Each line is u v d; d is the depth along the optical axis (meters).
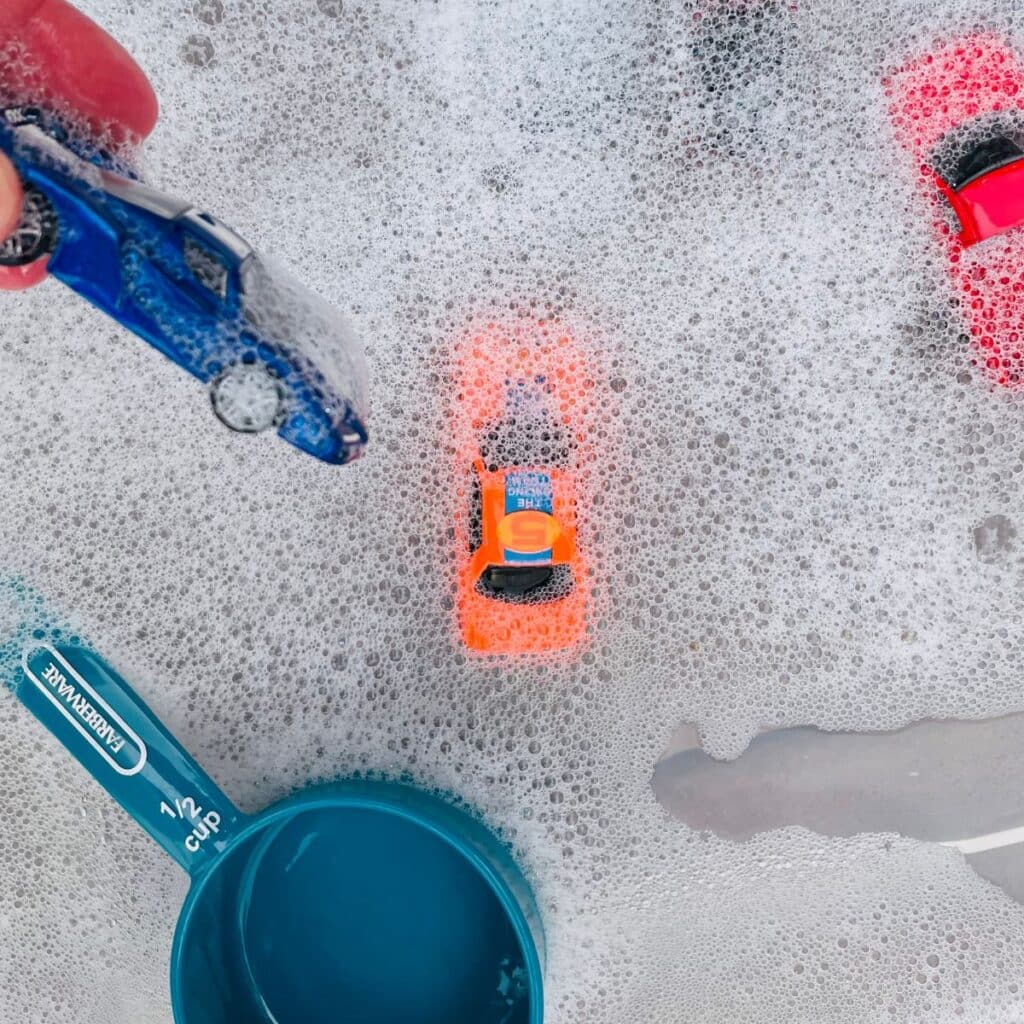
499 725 0.63
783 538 0.63
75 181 0.39
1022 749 0.62
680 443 0.63
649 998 0.63
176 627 0.63
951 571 0.62
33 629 0.63
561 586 0.62
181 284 0.38
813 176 0.62
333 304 0.63
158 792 0.56
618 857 0.63
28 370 0.63
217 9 0.62
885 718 0.63
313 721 0.63
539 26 0.63
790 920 0.63
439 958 0.60
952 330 0.62
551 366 0.63
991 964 0.62
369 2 0.63
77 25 0.48
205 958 0.56
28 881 0.64
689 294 0.63
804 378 0.63
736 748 0.63
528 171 0.63
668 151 0.63
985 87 0.61
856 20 0.62
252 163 0.63
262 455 0.63
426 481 0.63
